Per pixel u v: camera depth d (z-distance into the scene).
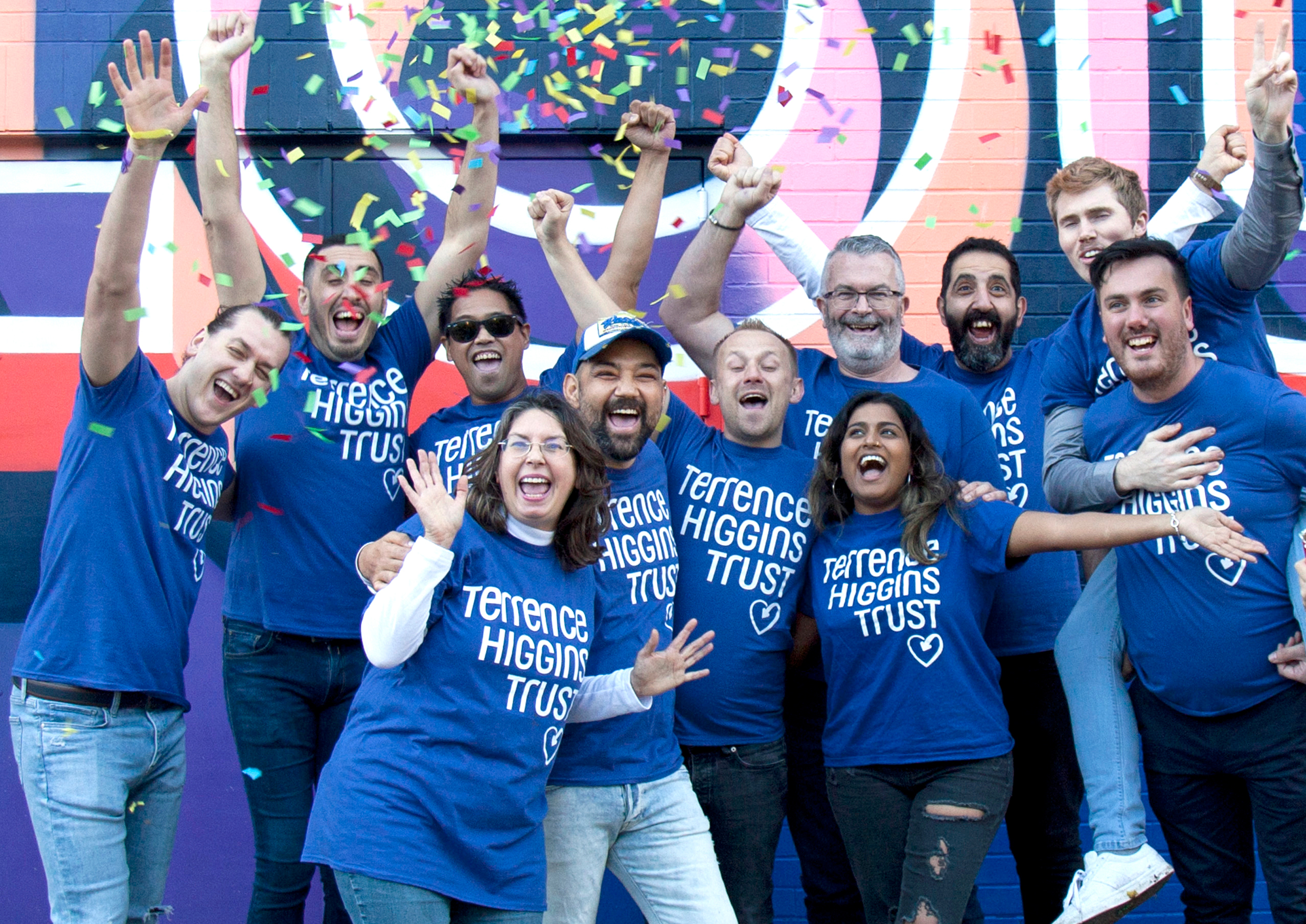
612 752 2.76
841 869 3.25
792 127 4.07
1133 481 2.78
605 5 4.06
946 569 2.88
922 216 4.08
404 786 2.39
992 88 4.12
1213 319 3.02
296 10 3.80
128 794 2.88
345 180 4.06
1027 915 3.34
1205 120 4.13
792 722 3.29
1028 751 3.32
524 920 2.47
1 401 3.93
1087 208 3.34
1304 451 2.78
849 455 2.96
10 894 3.75
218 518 3.30
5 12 3.98
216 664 3.87
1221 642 2.78
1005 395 3.50
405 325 3.43
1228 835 2.92
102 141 4.01
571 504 2.63
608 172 4.09
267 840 3.09
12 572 3.87
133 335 2.85
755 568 3.05
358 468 3.20
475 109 3.50
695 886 2.75
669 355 3.05
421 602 2.39
